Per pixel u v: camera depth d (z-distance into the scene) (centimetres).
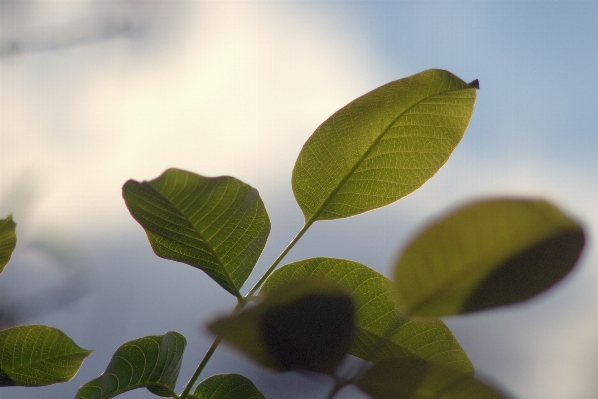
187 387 63
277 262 64
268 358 54
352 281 64
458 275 55
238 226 64
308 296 54
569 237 54
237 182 63
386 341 63
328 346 55
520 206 54
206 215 64
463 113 64
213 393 64
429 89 64
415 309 55
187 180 62
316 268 64
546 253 54
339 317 55
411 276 55
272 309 54
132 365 63
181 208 63
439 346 62
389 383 55
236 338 54
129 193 62
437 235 55
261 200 64
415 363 56
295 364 55
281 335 54
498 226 54
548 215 54
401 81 64
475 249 54
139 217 64
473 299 55
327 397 55
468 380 55
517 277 54
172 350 64
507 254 54
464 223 54
